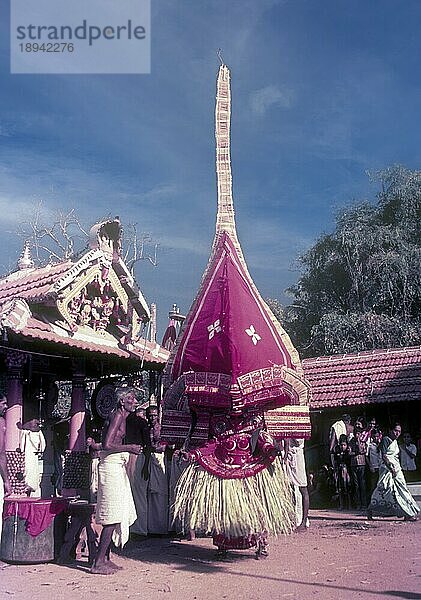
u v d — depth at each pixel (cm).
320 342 2906
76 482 1080
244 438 773
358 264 2923
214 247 898
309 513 1358
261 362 773
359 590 613
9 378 1018
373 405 1695
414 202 3075
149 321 1234
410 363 1752
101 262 1128
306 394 823
